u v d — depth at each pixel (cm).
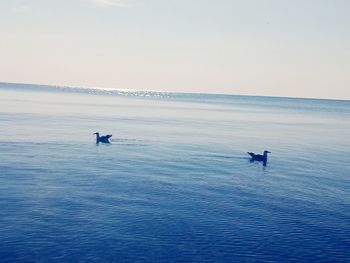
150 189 3997
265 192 4053
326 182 4562
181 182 4319
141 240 2748
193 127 10456
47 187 3900
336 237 2925
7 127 8156
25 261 2400
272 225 3114
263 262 2494
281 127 11975
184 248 2650
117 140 7175
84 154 5694
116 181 4244
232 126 11462
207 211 3388
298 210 3506
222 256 2553
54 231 2836
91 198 3619
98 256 2494
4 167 4625
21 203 3388
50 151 5772
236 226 3067
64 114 12625
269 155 6350
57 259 2436
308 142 8300
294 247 2728
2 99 19425
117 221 3077
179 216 3241
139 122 11112
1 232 2778
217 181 4438
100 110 15850
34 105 16362
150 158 5622
